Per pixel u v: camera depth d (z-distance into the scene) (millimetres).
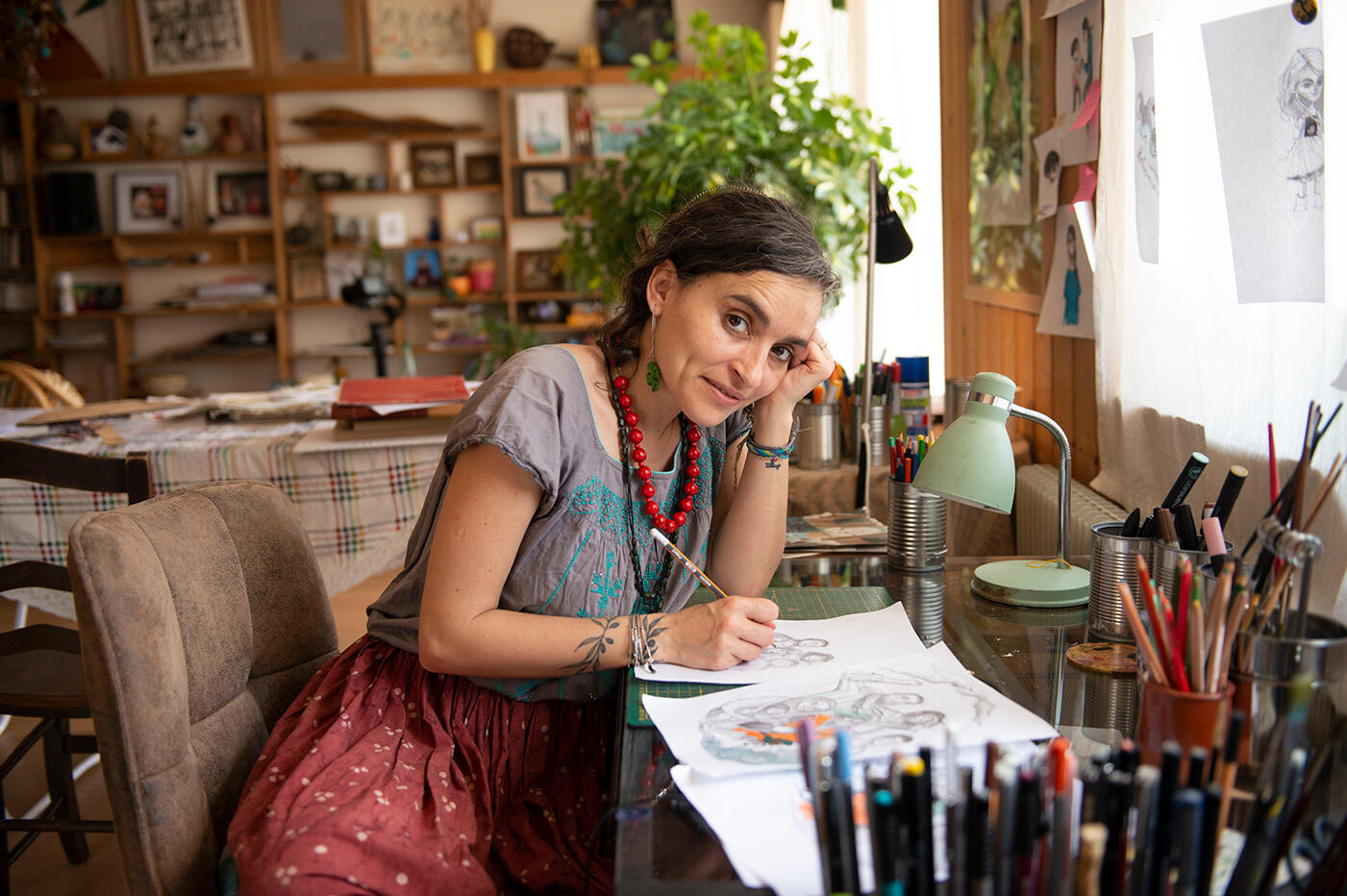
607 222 3664
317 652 1363
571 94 6246
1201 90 1520
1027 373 2537
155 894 1012
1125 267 1826
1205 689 797
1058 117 2172
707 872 737
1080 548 1810
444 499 1141
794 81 3379
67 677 1907
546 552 1170
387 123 6168
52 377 3430
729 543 1360
